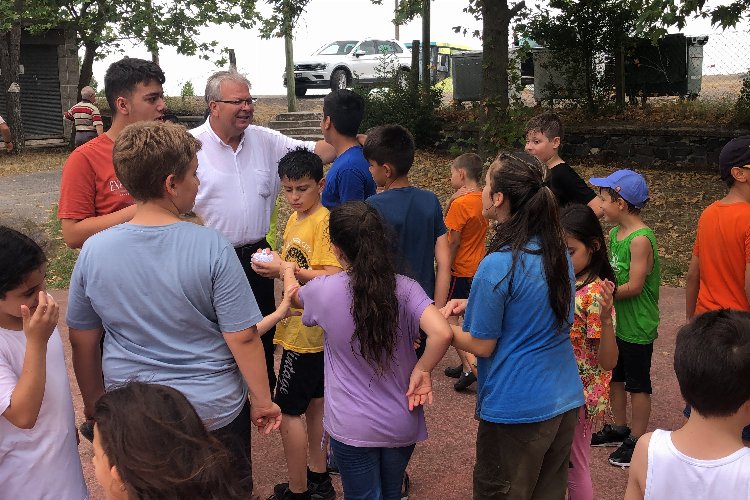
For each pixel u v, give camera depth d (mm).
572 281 2834
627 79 15914
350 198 3824
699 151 13484
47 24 17531
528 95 18188
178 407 1567
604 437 4391
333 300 2811
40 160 17797
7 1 17078
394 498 3021
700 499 2031
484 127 13234
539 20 15406
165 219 2551
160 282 2490
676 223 10109
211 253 2547
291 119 19609
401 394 2875
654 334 4086
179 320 2525
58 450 2469
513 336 2777
